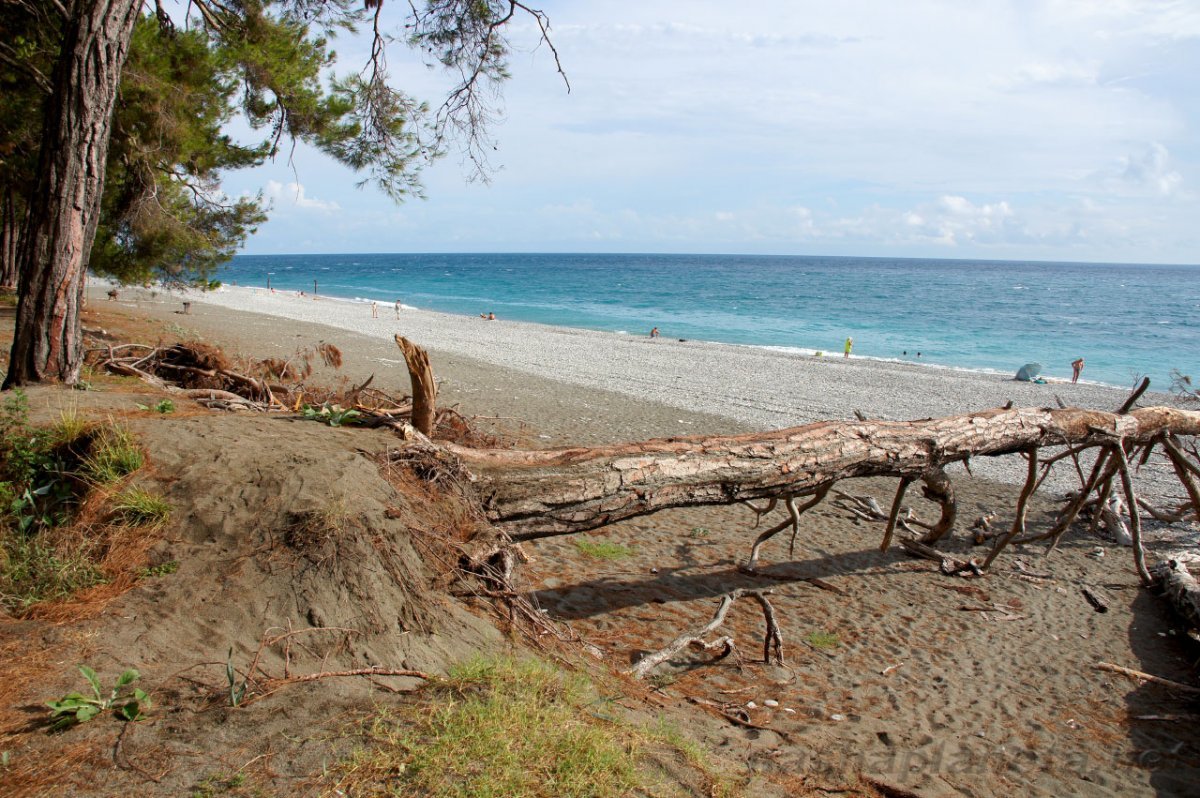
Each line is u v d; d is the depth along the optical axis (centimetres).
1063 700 523
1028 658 586
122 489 416
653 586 664
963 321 4831
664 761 304
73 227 696
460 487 498
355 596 365
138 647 317
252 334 2414
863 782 373
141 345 997
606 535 787
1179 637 644
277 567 368
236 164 1552
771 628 534
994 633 629
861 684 521
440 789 248
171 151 1348
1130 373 2828
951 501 764
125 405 592
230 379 909
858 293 7762
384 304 5228
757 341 3709
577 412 1455
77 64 679
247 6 1105
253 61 1146
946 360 3158
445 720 289
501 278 10506
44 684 286
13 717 266
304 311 3931
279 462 440
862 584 720
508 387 1719
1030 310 5797
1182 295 8162
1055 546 828
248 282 8819
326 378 1566
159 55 1273
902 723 469
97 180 707
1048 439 730
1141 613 690
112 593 354
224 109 1447
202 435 486
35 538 388
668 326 4378
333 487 416
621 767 282
